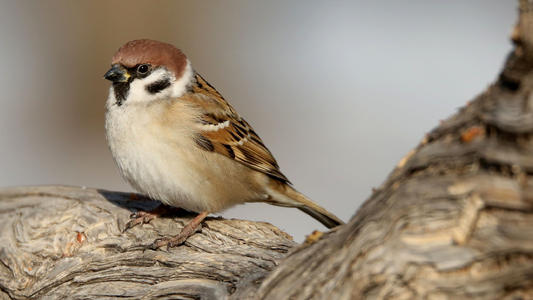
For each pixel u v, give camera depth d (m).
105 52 19.61
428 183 4.88
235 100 18.83
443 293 4.77
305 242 6.02
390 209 5.01
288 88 19.03
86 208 9.59
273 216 14.06
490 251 4.61
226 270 7.41
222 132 9.26
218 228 8.52
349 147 16.61
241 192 9.66
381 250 4.94
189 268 7.67
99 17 19.88
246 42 20.58
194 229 8.45
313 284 5.49
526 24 4.39
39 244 8.99
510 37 4.52
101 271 8.20
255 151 9.73
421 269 4.79
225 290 7.11
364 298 5.00
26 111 18.28
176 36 20.06
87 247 8.73
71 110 18.58
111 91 8.99
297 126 17.62
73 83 19.08
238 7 21.69
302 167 15.85
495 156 4.55
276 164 9.97
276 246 7.93
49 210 9.68
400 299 4.87
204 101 9.27
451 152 4.80
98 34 19.77
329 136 17.08
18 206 10.07
